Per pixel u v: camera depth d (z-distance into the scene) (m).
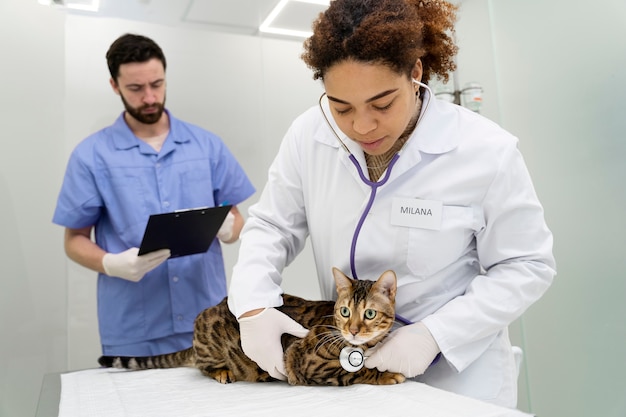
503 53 2.30
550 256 1.00
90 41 2.28
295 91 2.62
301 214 1.23
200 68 2.46
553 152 2.14
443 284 1.07
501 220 1.00
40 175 2.17
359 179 1.05
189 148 1.96
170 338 1.88
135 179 1.86
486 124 1.04
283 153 1.21
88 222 1.88
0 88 2.10
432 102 1.06
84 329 2.23
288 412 0.81
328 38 0.80
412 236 1.02
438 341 0.95
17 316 2.10
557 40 2.10
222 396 0.98
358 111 0.82
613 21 1.90
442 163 1.01
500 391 1.06
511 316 0.98
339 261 1.12
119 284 1.83
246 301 1.04
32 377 2.11
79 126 2.25
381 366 0.99
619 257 1.93
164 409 0.88
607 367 1.97
